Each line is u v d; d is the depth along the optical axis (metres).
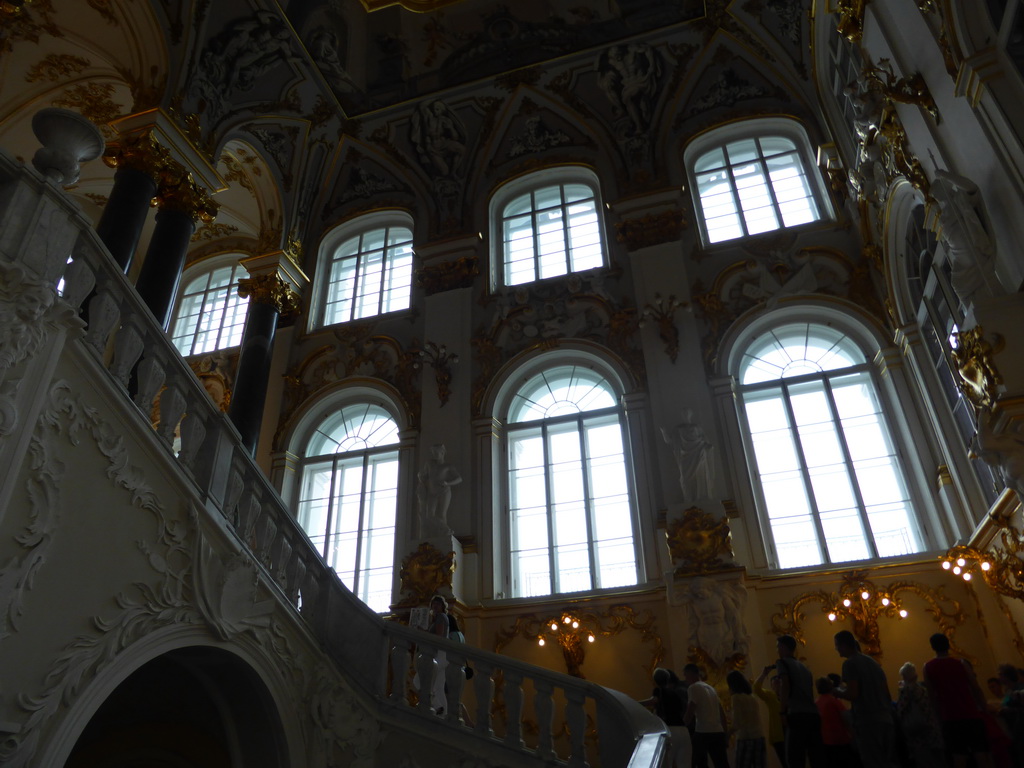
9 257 4.50
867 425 12.14
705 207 14.98
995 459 7.46
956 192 8.03
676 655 10.75
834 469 11.96
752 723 6.22
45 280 4.67
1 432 4.25
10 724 4.17
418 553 12.25
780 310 13.12
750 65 15.48
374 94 16.97
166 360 5.78
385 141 17.27
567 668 11.23
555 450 13.44
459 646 7.00
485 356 14.32
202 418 6.15
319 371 15.36
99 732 7.30
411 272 16.33
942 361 11.04
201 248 18.66
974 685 5.78
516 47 16.31
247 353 14.89
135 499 5.27
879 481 11.70
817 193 14.38
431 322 14.94
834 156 13.75
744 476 11.91
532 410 14.03
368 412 14.98
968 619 10.16
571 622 11.52
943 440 10.97
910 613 10.38
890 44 9.23
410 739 6.80
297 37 15.14
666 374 12.98
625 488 12.74
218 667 6.23
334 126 17.22
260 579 6.34
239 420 14.16
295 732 6.46
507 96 16.66
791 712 5.97
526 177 16.47
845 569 10.84
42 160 5.09
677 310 13.50
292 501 14.34
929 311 10.84
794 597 10.85
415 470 13.60
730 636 10.34
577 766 6.06
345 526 13.84
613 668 11.12
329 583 7.29
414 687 7.46
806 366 12.94
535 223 16.02
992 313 7.45
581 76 16.20
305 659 6.80
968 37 7.60
